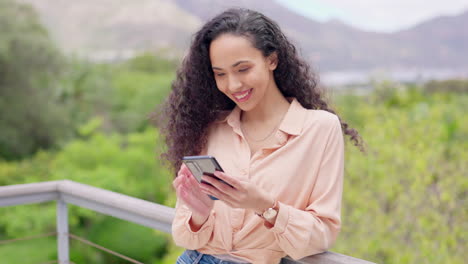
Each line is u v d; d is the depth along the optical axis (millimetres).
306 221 1053
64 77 16281
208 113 1323
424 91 12867
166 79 17234
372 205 4758
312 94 1312
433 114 5664
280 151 1139
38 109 14938
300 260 1168
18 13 15234
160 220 1494
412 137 5172
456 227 4398
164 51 20375
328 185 1116
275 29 1201
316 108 1329
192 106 1320
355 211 4738
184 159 1018
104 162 12484
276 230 1053
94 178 11422
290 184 1122
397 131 5234
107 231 11508
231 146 1239
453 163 4613
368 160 4852
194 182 1157
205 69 1289
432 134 5090
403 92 8914
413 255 4445
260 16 1180
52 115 15195
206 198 1163
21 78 14633
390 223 4621
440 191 4535
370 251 4645
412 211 4605
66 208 1877
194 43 1263
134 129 16344
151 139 12836
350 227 4863
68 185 1796
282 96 1257
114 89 17281
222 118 1319
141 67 19812
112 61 20125
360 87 9594
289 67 1247
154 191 12203
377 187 4855
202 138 1330
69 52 17250
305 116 1168
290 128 1150
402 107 8422
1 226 11336
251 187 1000
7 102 14578
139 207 1547
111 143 13562
